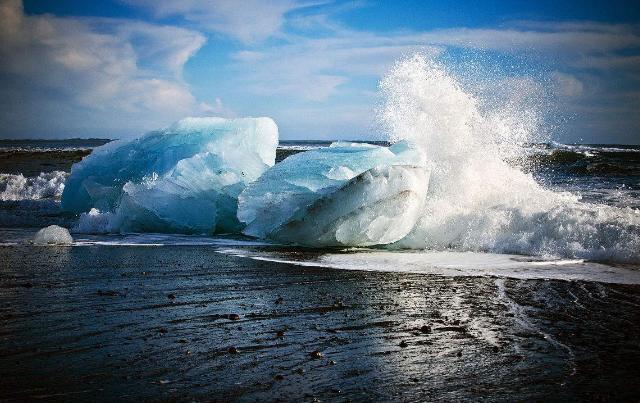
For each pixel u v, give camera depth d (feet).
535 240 20.72
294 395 8.21
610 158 70.90
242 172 27.27
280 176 24.36
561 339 11.04
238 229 26.76
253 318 12.19
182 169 26.91
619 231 19.53
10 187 40.96
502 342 10.81
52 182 42.52
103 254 20.12
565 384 8.81
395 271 17.61
